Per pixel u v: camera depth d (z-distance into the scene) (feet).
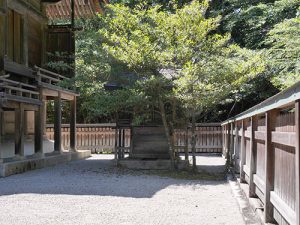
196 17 30.35
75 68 36.32
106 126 58.75
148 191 23.61
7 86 31.30
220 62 30.07
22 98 33.81
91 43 34.86
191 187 25.34
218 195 22.45
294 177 11.09
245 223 15.37
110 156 53.26
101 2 49.03
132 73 33.42
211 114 64.80
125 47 30.19
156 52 29.89
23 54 41.11
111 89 36.29
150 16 31.04
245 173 23.43
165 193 23.00
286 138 11.55
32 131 47.96
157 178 29.71
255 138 18.74
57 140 42.98
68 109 69.21
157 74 31.99
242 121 24.06
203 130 56.90
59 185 25.79
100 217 16.85
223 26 62.34
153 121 38.09
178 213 17.75
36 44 45.11
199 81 28.94
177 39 30.50
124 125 38.70
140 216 17.08
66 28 46.70
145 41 29.22
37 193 22.68
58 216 16.99
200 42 31.04
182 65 30.73
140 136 38.63
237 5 62.28
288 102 10.11
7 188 24.56
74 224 15.64
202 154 55.31
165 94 30.76
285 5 42.22
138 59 29.99
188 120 37.04
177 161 36.06
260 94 57.77
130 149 38.42
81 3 50.67
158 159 37.47
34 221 16.08
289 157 11.74
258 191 17.93
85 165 39.45
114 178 29.53
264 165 16.26
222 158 48.70
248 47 58.23
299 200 9.81
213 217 16.98
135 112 34.63
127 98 31.65
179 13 30.58
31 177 30.07
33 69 40.16
